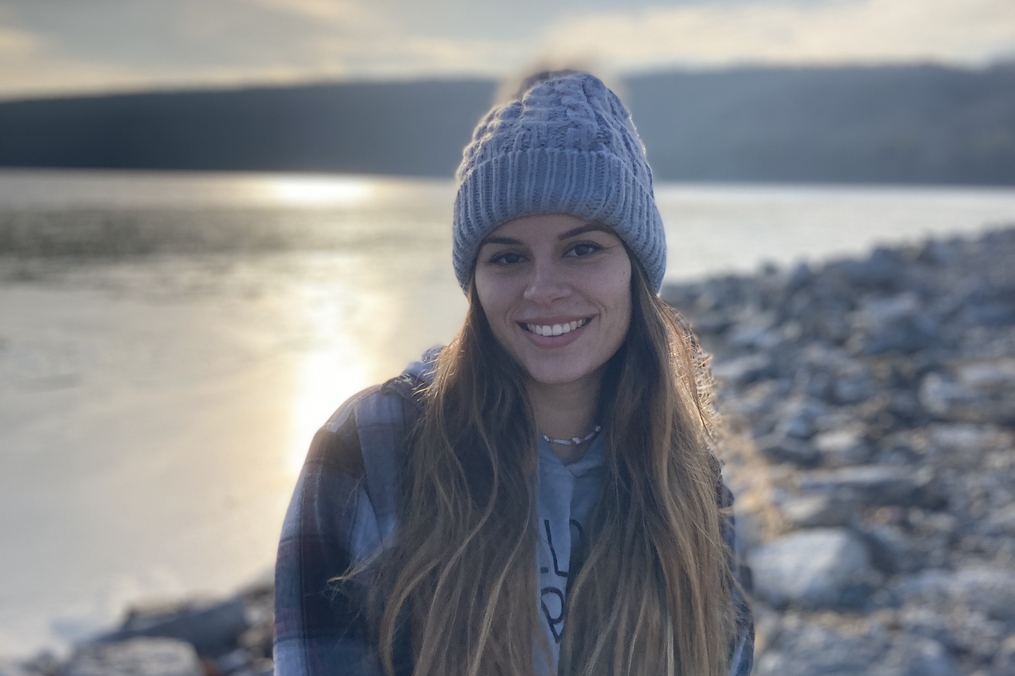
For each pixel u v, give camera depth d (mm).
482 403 1441
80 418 10516
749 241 41125
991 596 4219
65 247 40656
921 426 7691
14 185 141500
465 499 1363
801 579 4418
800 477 6250
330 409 11133
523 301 1431
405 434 1410
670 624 1451
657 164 198625
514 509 1388
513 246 1433
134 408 11133
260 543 6652
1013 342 10914
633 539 1480
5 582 5898
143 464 8625
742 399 9016
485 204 1403
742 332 13336
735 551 1753
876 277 14547
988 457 6594
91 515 7223
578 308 1431
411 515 1346
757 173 186625
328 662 1266
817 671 3590
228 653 4723
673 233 46250
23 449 9156
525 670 1323
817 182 182250
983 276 15711
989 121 180125
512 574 1345
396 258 36375
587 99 1452
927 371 9547
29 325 18688
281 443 9430
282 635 1281
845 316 12828
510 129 1411
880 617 4105
